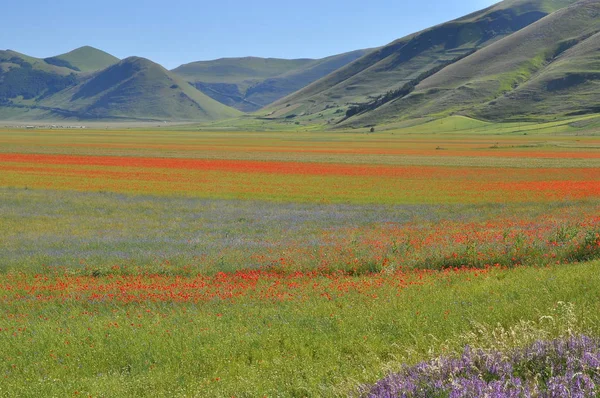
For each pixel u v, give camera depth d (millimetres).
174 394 8328
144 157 102688
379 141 191875
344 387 7238
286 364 8961
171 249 25016
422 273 17859
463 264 19734
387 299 13406
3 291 18078
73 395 8352
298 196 50594
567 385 5707
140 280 19281
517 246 20422
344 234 28953
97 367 10102
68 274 20875
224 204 44781
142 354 10344
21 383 9234
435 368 6641
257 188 57250
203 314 13570
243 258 22406
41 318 14500
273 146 154500
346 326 11016
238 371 9047
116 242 27219
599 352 6535
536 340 7285
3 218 36031
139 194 51094
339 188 57438
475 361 7031
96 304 15945
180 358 9875
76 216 37281
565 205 41250
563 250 19766
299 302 14156
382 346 9469
